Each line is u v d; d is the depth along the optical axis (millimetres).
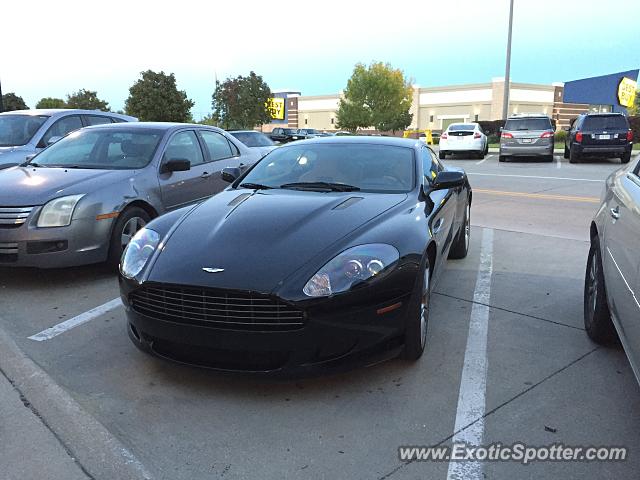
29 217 4922
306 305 3002
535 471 2555
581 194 11438
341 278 3107
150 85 35281
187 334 3137
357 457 2666
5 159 7867
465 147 22812
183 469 2592
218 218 3750
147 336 3355
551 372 3494
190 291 3127
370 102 59531
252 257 3221
